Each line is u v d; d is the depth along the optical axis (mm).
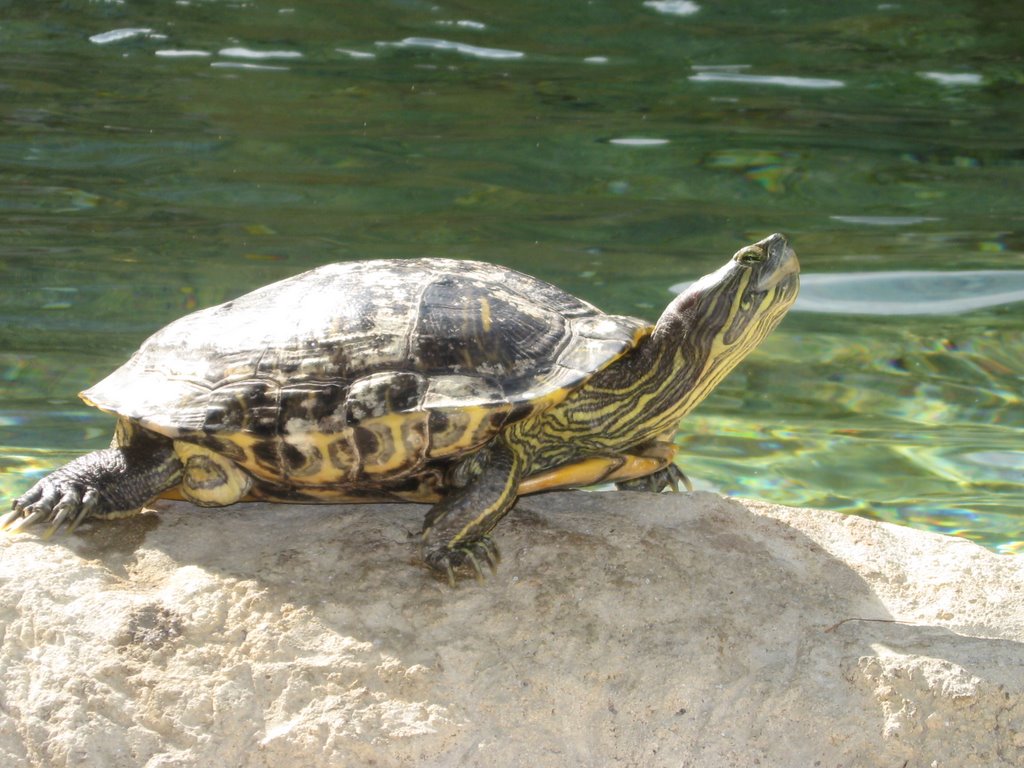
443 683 3314
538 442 4062
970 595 3736
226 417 3742
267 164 8453
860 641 3416
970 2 13250
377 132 9148
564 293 4281
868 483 5254
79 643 3408
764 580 3697
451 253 6965
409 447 3699
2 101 9438
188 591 3572
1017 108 9938
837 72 10914
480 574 3615
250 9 12617
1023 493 5172
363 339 3812
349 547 3797
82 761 3145
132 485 3879
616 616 3508
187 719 3248
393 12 12711
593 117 9594
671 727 3244
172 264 6793
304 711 3250
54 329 6078
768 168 8570
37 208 7539
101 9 12398
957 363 6336
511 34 12062
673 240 7305
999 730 3213
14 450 5238
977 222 7750
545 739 3227
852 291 6980
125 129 9008
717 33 12203
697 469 5395
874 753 3201
